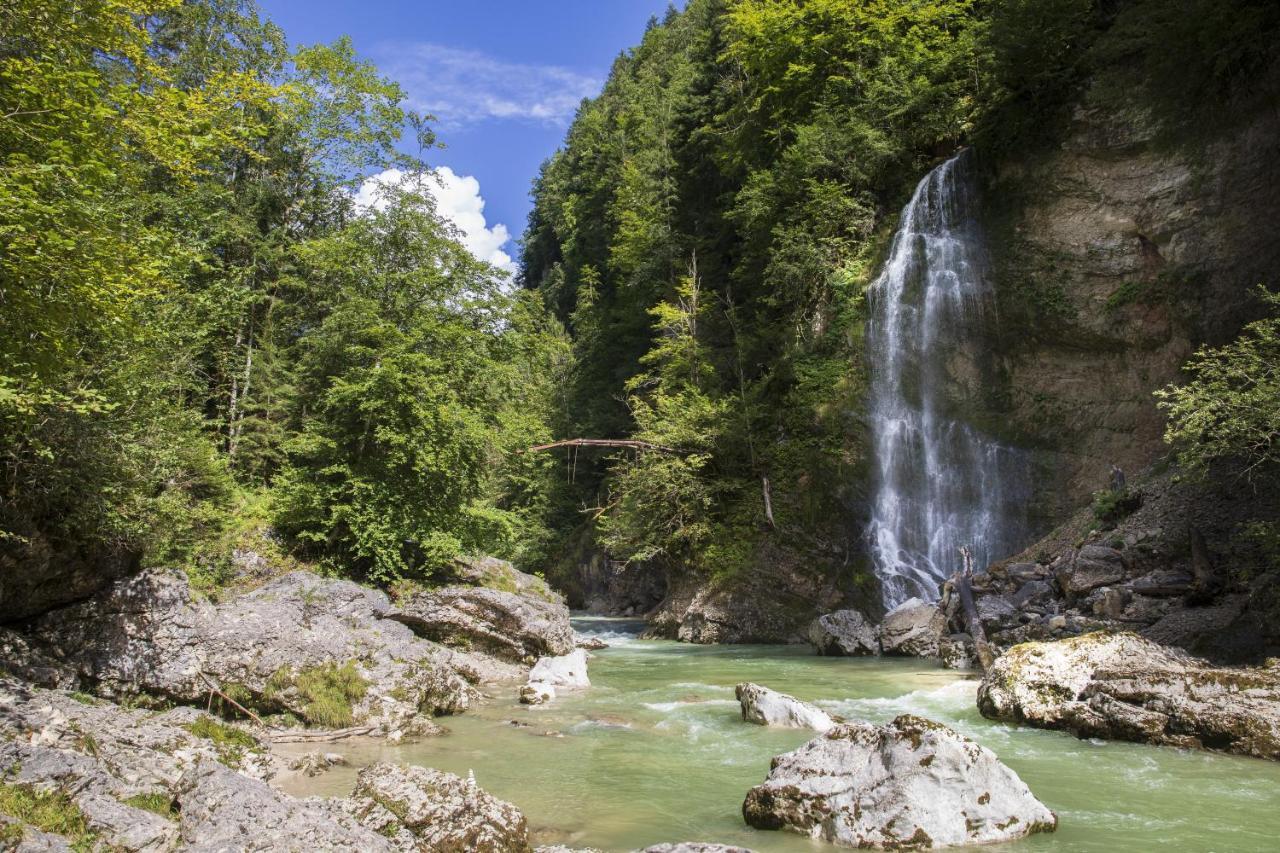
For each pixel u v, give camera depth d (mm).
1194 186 22781
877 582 25156
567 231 76312
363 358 19188
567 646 17094
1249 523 14641
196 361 17766
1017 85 27906
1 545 9625
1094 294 24797
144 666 10516
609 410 47188
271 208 23391
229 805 5297
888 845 6055
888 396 28953
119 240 9070
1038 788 7586
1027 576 17953
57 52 9539
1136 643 10914
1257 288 20766
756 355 34125
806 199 34656
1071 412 25016
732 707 12234
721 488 28375
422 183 22438
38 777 5445
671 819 6879
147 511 12516
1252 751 8641
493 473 23375
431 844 5613
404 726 10312
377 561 17188
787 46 37719
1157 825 6484
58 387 9820
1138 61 25203
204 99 12523
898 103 33344
